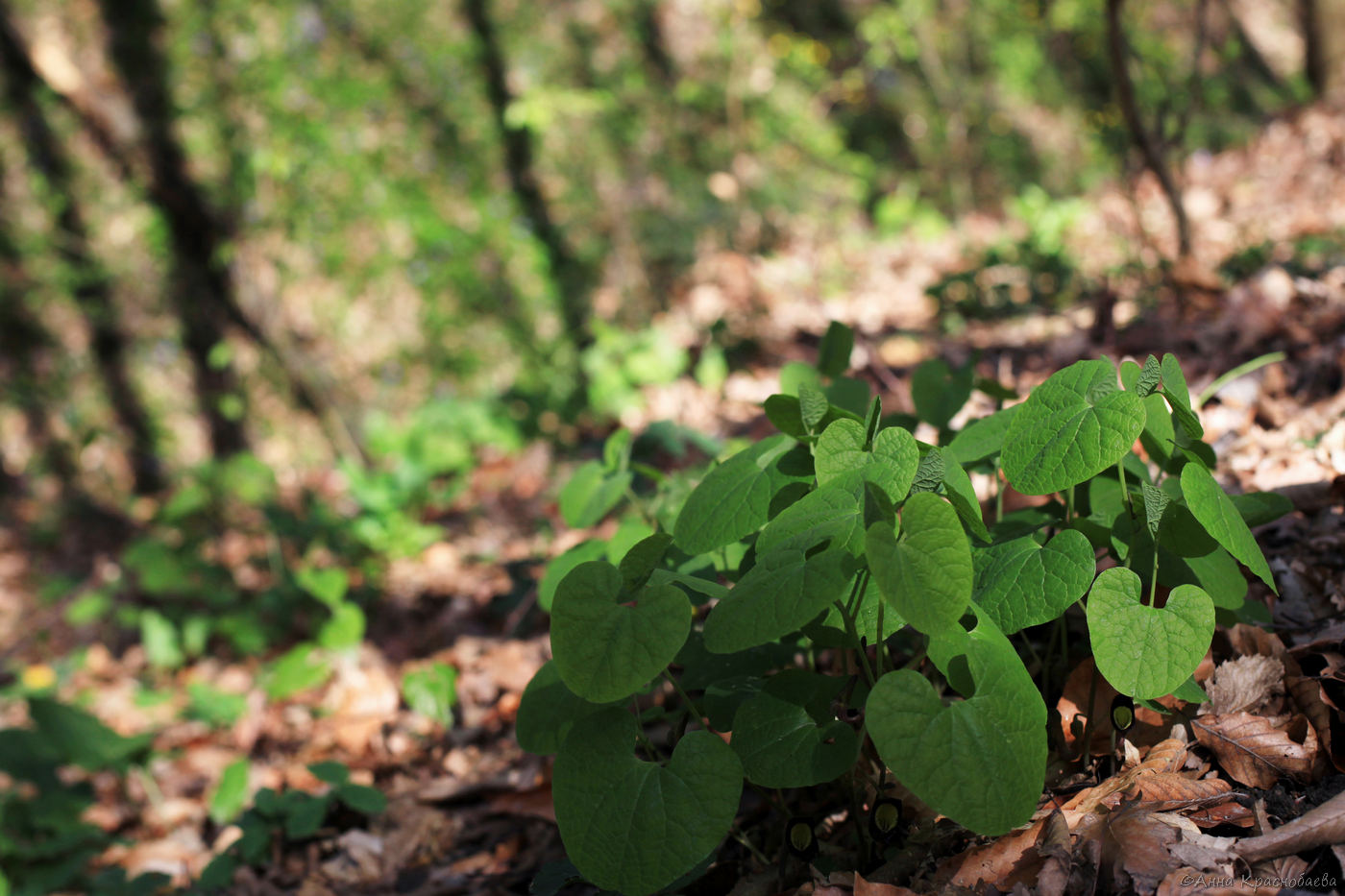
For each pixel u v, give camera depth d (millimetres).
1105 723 1633
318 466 6570
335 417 6586
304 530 4758
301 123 6531
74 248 6355
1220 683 1620
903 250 7258
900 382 4348
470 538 4863
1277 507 1600
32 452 6434
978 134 8422
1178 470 1625
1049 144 8523
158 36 6266
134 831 3479
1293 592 1968
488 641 3721
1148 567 1505
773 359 5582
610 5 7348
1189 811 1477
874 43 8227
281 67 6477
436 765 2986
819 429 1503
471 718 3182
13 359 6379
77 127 6254
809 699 1378
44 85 6176
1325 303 3436
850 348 2080
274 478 5039
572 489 2078
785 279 6836
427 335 6805
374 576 4547
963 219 7980
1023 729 1225
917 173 8344
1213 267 4465
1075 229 6227
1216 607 1624
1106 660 1310
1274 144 7121
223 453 6555
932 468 1320
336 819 2711
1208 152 7934
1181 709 1615
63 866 3123
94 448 6469
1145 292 4191
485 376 6859
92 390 6453
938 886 1438
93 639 5195
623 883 1256
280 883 2508
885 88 8312
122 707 4391
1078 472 1298
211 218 6398
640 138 7379
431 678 3006
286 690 3354
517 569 3732
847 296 6461
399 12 6711
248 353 6559
